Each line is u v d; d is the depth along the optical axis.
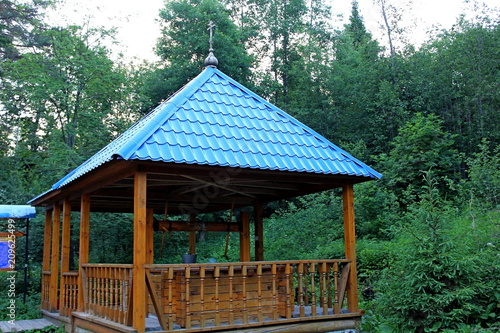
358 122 25.91
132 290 6.20
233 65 25.53
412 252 7.31
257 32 31.84
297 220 15.41
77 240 17.20
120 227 17.22
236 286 7.06
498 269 7.44
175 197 10.09
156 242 19.64
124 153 5.92
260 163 6.82
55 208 10.91
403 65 23.73
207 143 6.76
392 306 7.48
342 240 14.43
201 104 7.62
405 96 23.12
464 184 15.54
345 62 29.47
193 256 7.70
